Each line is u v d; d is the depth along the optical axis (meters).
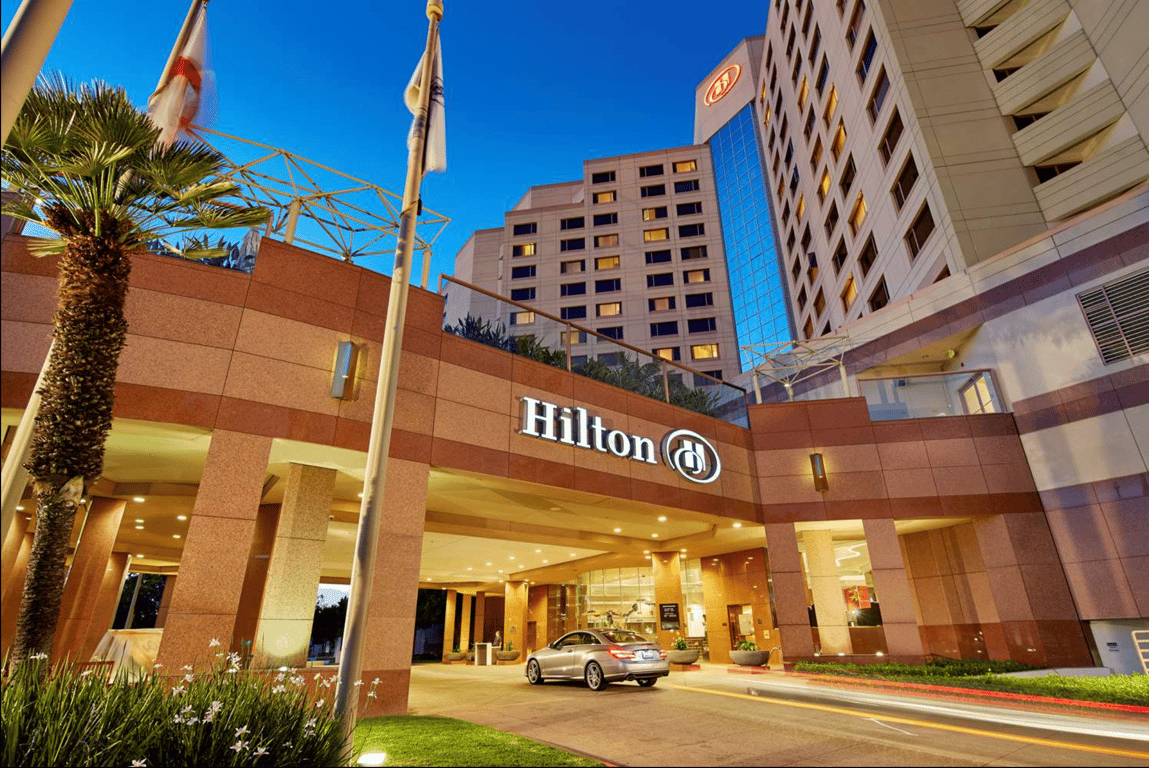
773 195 64.31
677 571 26.12
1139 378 19.69
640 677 15.12
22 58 4.86
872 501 21.52
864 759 7.46
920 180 29.52
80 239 8.42
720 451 21.39
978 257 26.14
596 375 30.62
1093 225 21.67
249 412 12.10
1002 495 21.27
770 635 25.11
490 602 47.88
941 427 22.31
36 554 7.30
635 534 25.08
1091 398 20.56
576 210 80.31
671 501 19.06
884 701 12.73
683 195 79.56
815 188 46.09
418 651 57.53
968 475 21.58
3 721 5.28
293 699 7.20
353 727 7.54
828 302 44.03
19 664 6.61
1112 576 19.12
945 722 9.98
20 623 7.07
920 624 24.33
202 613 10.64
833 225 42.91
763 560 26.19
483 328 28.30
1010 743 8.27
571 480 16.69
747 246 72.06
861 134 36.47
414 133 11.11
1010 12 30.69
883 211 33.75
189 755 5.62
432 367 14.81
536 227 80.12
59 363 7.89
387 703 11.85
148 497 17.72
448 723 10.16
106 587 24.30
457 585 41.34
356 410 13.35
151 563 31.69
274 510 17.97
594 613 32.59
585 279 75.62
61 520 7.50
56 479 7.52
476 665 32.03
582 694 14.07
